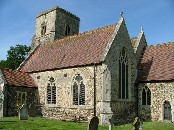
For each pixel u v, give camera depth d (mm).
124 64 29500
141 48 35250
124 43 29656
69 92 28797
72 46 33562
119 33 29188
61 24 43375
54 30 42062
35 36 46031
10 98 29797
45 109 31125
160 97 28406
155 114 28531
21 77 32688
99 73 26344
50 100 30984
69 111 28344
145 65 32188
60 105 29453
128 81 29812
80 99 27750
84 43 32312
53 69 31031
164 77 28469
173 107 27125
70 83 28906
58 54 33938
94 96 26141
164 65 30344
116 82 27656
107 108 25219
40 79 32750
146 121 28688
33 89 32469
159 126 23984
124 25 30219
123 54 29594
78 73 28312
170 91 27641
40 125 22016
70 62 29875
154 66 31219
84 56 29312
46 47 38562
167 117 27641
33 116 31375
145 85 29922
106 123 24734
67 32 44688
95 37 31875
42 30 44969
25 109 25844
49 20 43531
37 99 32500
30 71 34156
